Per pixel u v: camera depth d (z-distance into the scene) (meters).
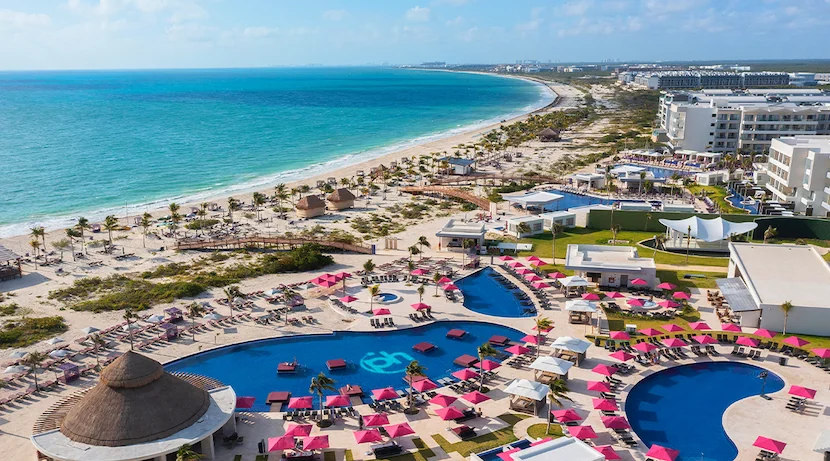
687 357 68.50
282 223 130.00
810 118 194.12
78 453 47.38
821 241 114.88
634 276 91.00
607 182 158.88
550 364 61.47
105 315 82.25
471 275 97.50
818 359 67.38
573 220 127.50
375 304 85.31
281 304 85.50
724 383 63.44
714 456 50.91
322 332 76.44
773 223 117.12
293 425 55.72
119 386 50.56
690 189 161.38
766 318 74.94
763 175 157.00
